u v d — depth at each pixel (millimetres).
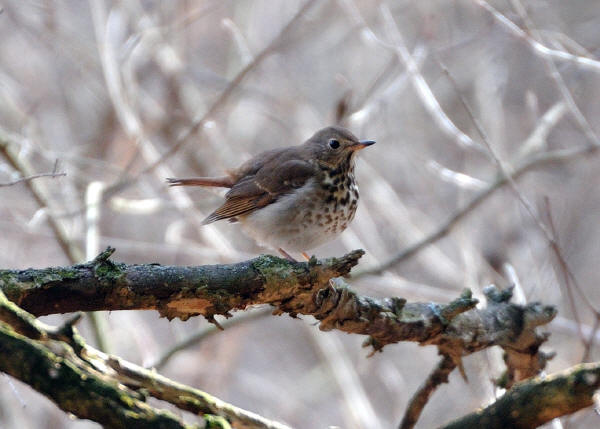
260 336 16203
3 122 14453
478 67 13953
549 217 9133
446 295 11680
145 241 15203
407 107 14445
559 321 11148
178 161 14312
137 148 12320
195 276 5449
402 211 13094
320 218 9023
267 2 15000
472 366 11312
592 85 14312
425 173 14109
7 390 12461
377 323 6402
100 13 13172
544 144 13125
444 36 14250
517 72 14547
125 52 12875
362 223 13469
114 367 5438
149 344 12547
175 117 14312
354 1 14422
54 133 14914
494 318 6953
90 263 5215
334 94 14867
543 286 11102
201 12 14086
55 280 5062
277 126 15414
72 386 3771
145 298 5328
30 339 4102
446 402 13789
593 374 4414
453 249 14953
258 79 14938
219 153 13828
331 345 13484
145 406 3814
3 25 15203
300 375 15938
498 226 13125
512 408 4590
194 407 5613
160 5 14195
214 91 15164
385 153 14594
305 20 14375
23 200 13859
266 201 9242
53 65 15234
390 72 13781
